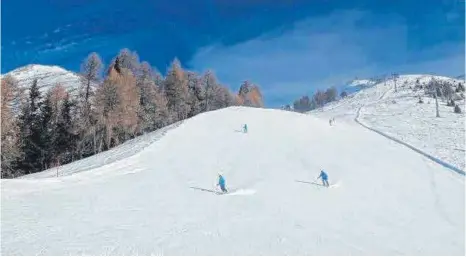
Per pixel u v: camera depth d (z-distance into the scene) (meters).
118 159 36.16
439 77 165.38
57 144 67.38
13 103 62.69
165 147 39.25
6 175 59.38
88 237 16.11
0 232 16.20
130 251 14.65
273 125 51.44
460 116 74.12
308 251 15.40
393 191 25.64
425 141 48.06
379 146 42.22
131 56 86.44
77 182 27.08
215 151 37.59
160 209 21.03
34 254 13.88
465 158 36.75
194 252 14.84
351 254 15.30
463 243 17.09
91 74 65.62
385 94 135.38
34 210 19.92
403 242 17.02
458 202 23.61
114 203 22.02
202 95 98.94
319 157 35.12
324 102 194.62
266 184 26.59
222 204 22.22
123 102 65.00
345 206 22.22
